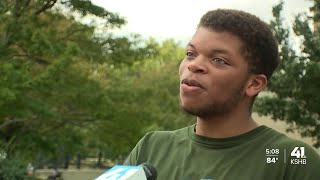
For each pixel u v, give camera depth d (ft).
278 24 29.50
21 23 42.70
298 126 31.83
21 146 47.88
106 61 47.91
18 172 35.32
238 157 5.78
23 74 39.55
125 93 48.08
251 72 5.76
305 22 30.01
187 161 6.01
